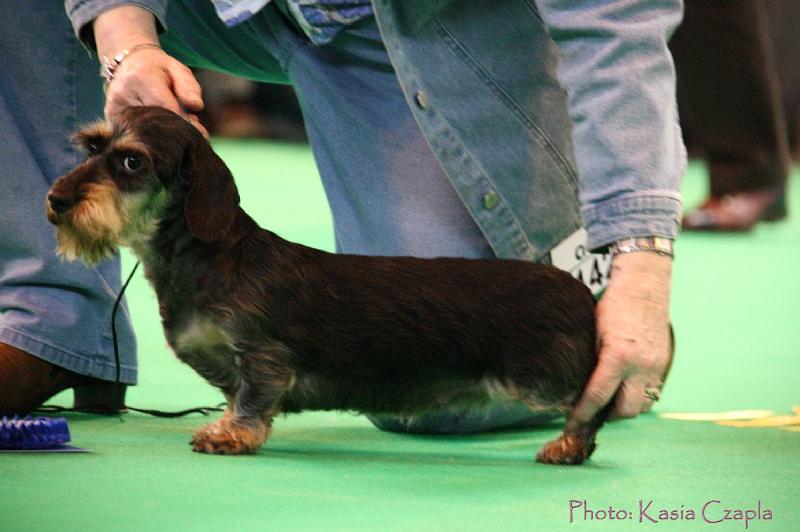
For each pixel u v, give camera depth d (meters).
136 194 5.87
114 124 6.00
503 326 6.00
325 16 7.28
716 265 14.76
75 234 5.87
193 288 5.93
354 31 7.39
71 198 5.79
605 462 6.18
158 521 4.72
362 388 6.10
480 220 7.15
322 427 7.22
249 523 4.73
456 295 6.04
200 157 5.91
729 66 16.94
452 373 6.08
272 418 6.14
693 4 16.56
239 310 5.88
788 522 5.04
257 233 6.09
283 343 5.97
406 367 6.05
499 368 6.05
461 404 6.20
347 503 5.09
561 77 6.06
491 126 7.11
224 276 5.90
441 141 7.05
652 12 5.94
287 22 7.75
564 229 7.36
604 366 5.79
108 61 6.43
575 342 5.99
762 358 9.71
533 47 7.16
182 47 8.40
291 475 5.58
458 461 6.16
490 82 7.10
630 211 5.72
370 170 7.45
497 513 5.02
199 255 5.94
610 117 5.78
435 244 7.30
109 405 7.26
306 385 6.09
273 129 30.72
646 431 7.11
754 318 11.52
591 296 6.17
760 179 17.56
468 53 7.07
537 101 7.19
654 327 5.79
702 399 8.17
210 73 30.33
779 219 17.78
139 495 5.10
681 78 17.22
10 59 7.08
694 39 16.83
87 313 7.05
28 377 6.84
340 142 7.52
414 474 5.73
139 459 5.81
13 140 6.96
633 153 5.73
